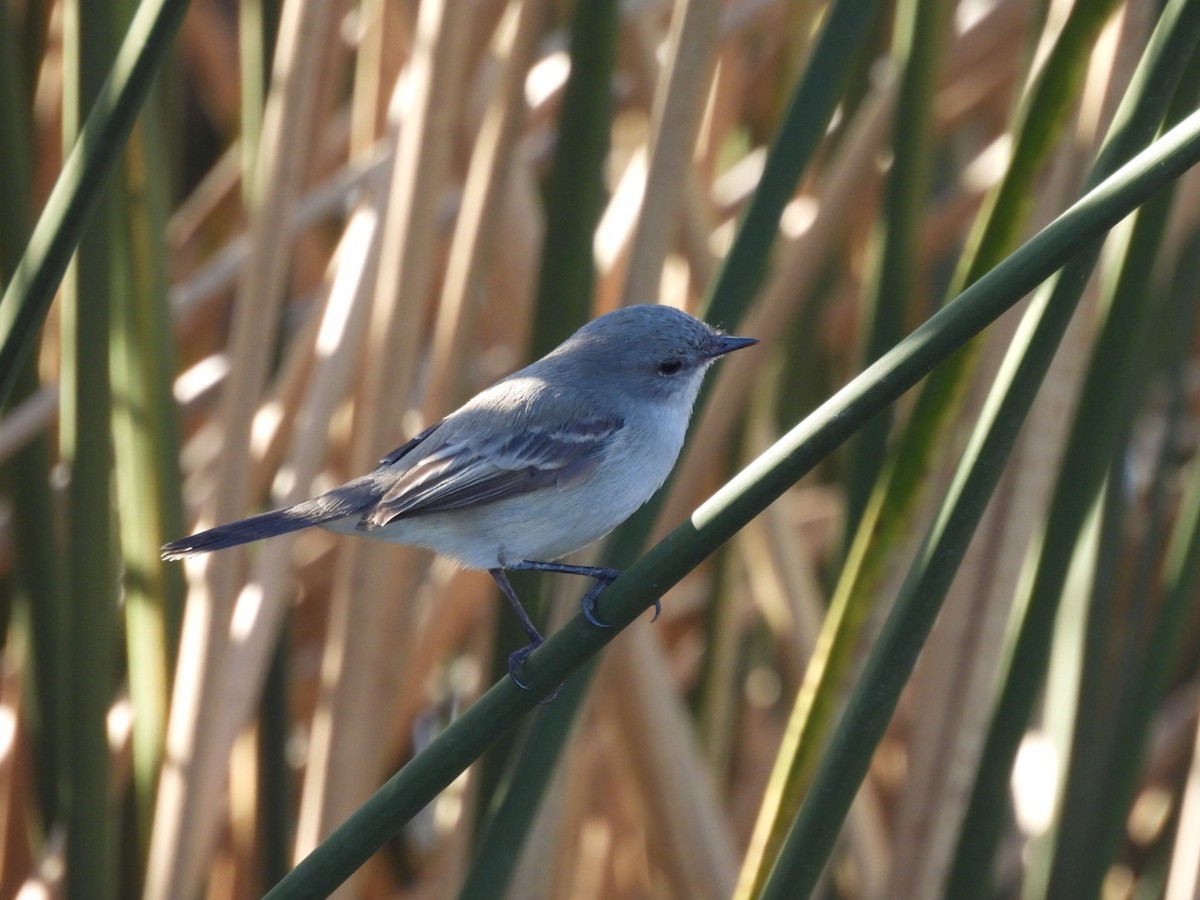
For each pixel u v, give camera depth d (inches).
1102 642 151.6
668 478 150.8
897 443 149.0
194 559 151.6
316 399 151.7
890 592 149.9
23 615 151.3
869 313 151.4
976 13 156.9
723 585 153.9
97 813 150.3
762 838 149.4
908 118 150.9
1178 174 145.9
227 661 150.8
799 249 152.2
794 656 153.6
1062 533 149.5
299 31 151.3
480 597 153.5
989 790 149.9
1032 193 148.6
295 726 155.6
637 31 153.9
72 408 149.9
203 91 162.2
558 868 152.5
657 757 151.6
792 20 155.8
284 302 155.2
